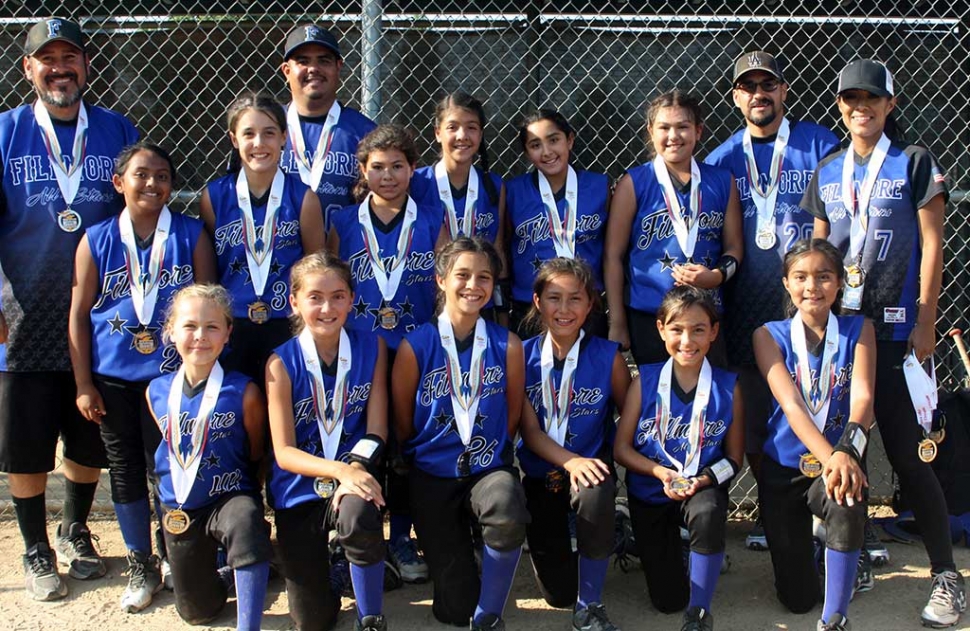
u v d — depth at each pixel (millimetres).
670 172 4184
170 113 6543
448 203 4215
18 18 6281
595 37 6551
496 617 3496
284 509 3580
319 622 3568
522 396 3801
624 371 3867
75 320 3805
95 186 3980
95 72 6477
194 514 3555
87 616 3723
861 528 3480
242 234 3910
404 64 6438
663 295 4148
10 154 3914
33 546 3939
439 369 3693
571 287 3697
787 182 4227
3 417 3875
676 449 3711
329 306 3566
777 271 4215
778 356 3744
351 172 4305
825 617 3531
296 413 3646
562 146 4172
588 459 3623
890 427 3861
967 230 6539
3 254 3941
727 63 6609
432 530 3645
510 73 6500
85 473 4082
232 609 3760
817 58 6629
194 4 6387
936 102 6629
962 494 4281
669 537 3707
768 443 3764
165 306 3818
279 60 6477
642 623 3688
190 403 3592
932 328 3840
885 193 3859
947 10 6430
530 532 3793
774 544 3705
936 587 3723
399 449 3854
